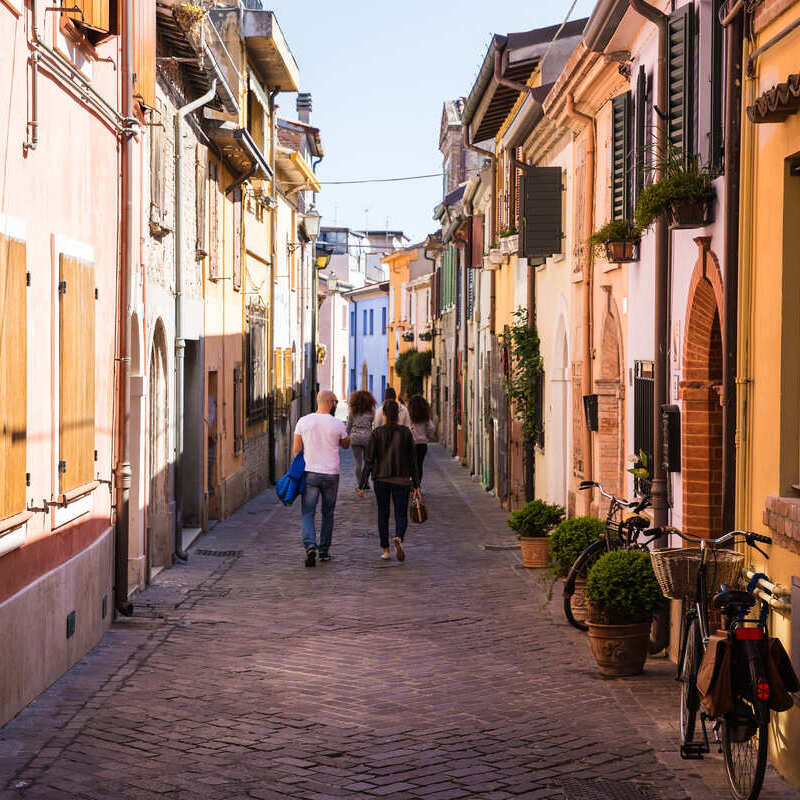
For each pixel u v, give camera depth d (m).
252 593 12.90
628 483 12.34
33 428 7.93
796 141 6.43
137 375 12.58
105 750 6.98
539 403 19.83
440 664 9.45
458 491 26.69
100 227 10.23
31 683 7.99
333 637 10.54
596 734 7.40
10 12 7.34
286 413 31.20
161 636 10.45
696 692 6.81
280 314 30.05
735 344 7.66
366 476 15.61
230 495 20.92
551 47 17.94
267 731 7.45
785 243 6.67
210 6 22.77
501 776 6.54
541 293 19.86
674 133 9.80
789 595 6.43
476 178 27.98
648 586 8.96
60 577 8.73
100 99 9.88
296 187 31.77
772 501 6.70
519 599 12.55
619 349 12.92
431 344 51.12
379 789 6.31
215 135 18.50
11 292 7.18
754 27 7.22
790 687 5.93
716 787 6.37
